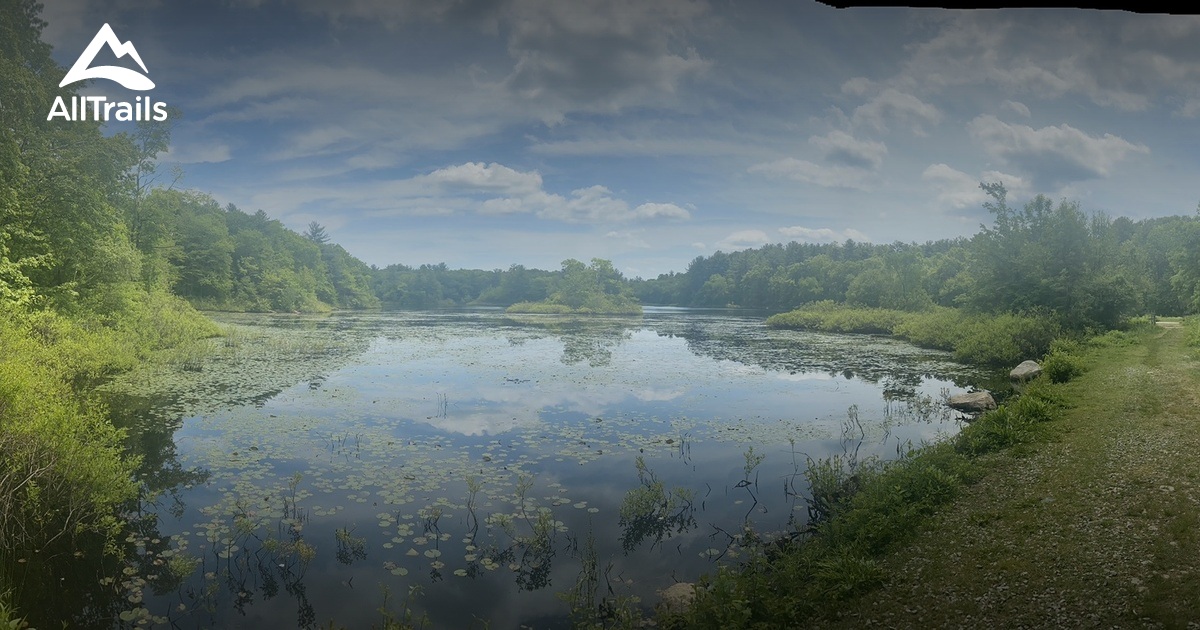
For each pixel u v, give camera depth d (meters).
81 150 22.92
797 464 11.21
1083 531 6.59
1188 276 28.98
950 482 8.36
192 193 57.66
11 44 20.61
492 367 23.41
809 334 41.69
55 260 22.25
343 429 13.44
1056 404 12.28
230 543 7.71
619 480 10.32
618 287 102.81
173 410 14.88
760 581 6.36
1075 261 29.56
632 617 6.18
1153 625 4.75
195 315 35.53
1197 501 6.89
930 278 55.22
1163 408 11.38
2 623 5.21
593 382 20.11
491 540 7.98
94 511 8.14
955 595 5.73
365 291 109.19
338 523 8.41
